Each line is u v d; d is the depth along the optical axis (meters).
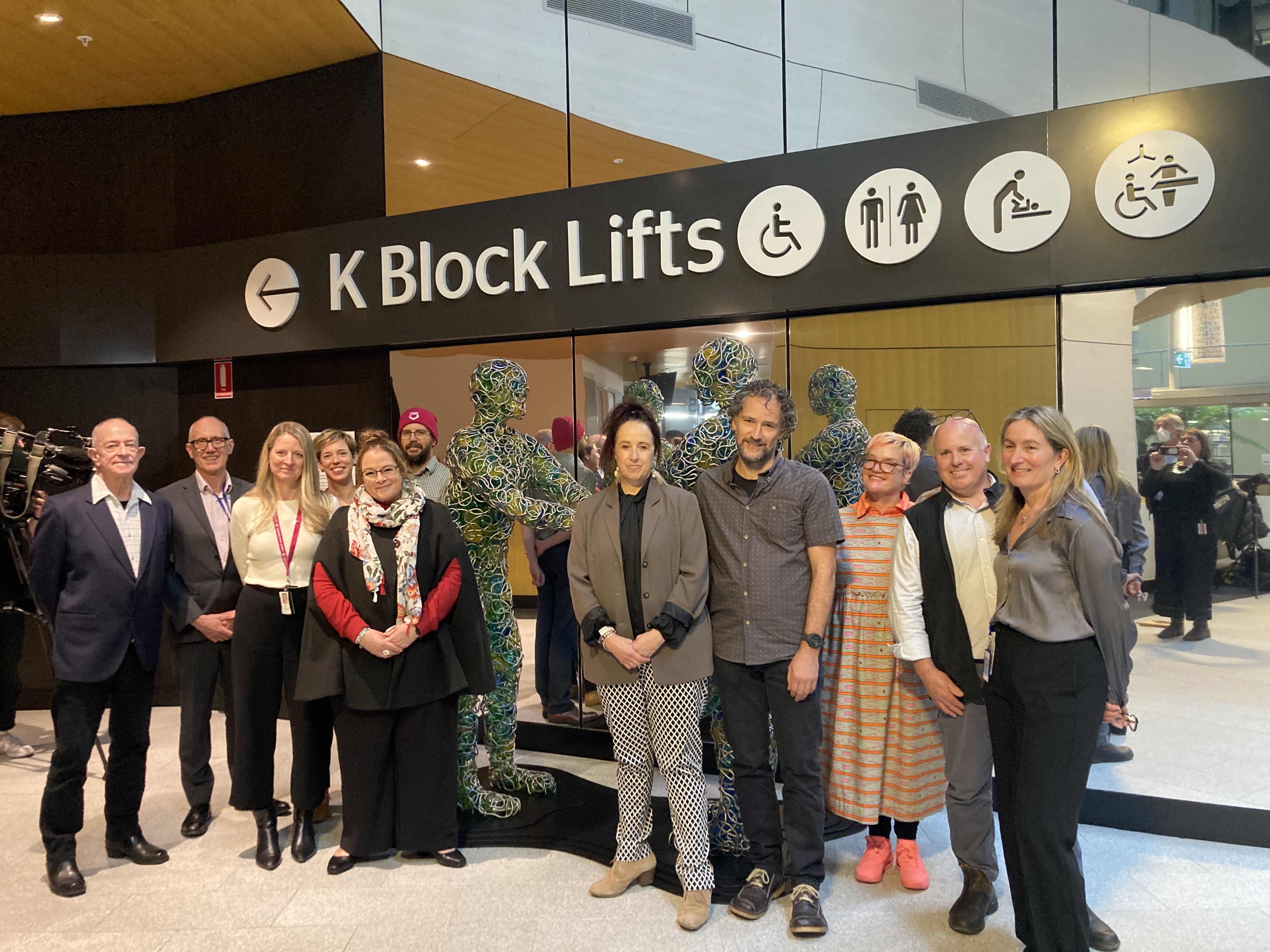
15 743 4.49
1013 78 4.30
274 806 3.29
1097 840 3.21
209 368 5.48
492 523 3.55
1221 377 3.30
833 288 3.85
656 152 4.68
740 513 2.67
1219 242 3.23
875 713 2.80
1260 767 3.19
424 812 3.04
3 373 5.61
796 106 4.76
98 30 4.72
